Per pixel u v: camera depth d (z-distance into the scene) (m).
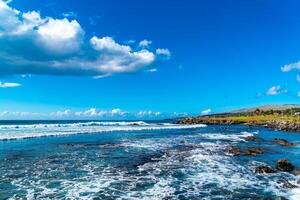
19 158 29.27
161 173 23.16
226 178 21.70
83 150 35.44
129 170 24.14
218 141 47.94
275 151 36.38
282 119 113.56
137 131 74.75
